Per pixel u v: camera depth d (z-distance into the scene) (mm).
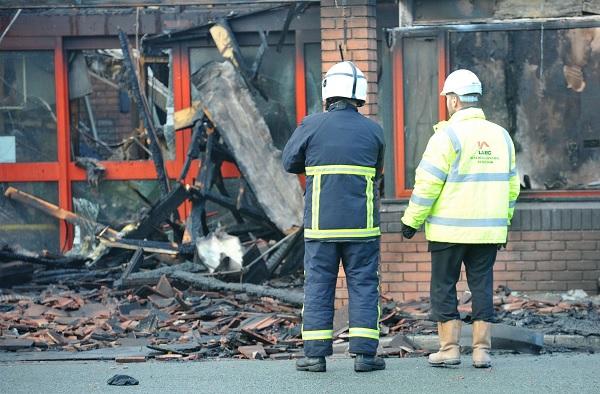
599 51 14289
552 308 13367
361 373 9695
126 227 16688
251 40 17328
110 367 10344
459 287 14203
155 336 12352
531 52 14352
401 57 14422
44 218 17516
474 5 14484
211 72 17000
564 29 14297
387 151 14500
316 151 9750
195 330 12484
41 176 17547
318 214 9719
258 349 11242
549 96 14367
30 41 17422
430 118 14414
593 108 14312
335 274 9820
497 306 13508
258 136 16766
